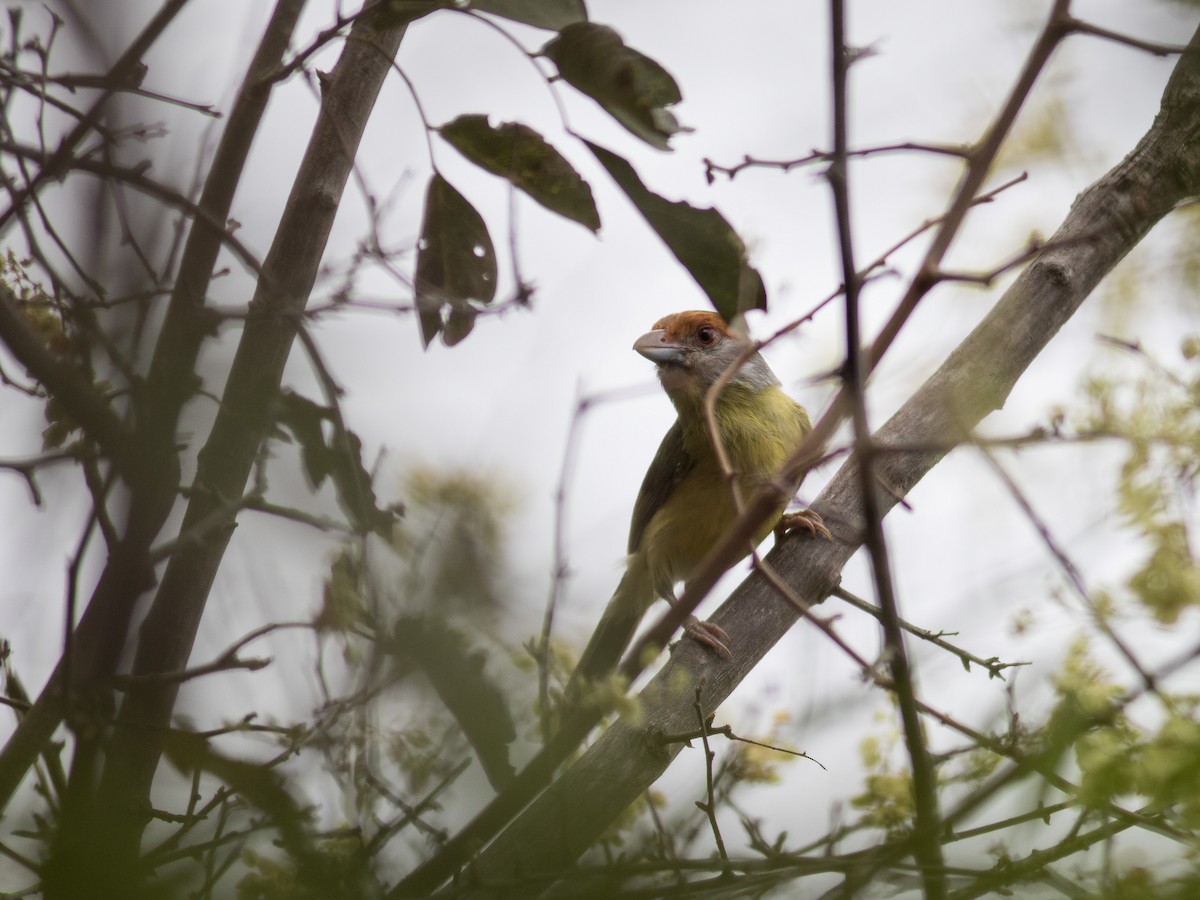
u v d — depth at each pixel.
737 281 5.38
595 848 5.69
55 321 5.61
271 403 4.95
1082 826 4.23
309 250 5.74
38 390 5.29
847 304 4.41
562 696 4.41
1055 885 4.11
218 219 5.43
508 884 4.57
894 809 5.17
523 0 5.16
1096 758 3.81
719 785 5.65
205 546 5.23
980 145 4.61
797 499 5.11
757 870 4.48
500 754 4.43
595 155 5.25
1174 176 6.36
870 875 4.34
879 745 5.39
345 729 4.55
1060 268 6.38
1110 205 6.41
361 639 4.58
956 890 4.40
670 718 6.37
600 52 5.10
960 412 4.56
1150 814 4.01
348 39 5.35
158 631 5.20
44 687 4.98
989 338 6.44
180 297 4.82
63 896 3.68
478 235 5.74
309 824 4.38
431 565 4.54
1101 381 4.35
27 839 4.43
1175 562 4.03
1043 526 4.17
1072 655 4.12
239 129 5.51
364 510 4.66
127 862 3.78
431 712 4.53
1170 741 3.70
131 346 4.83
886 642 4.56
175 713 5.10
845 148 4.35
